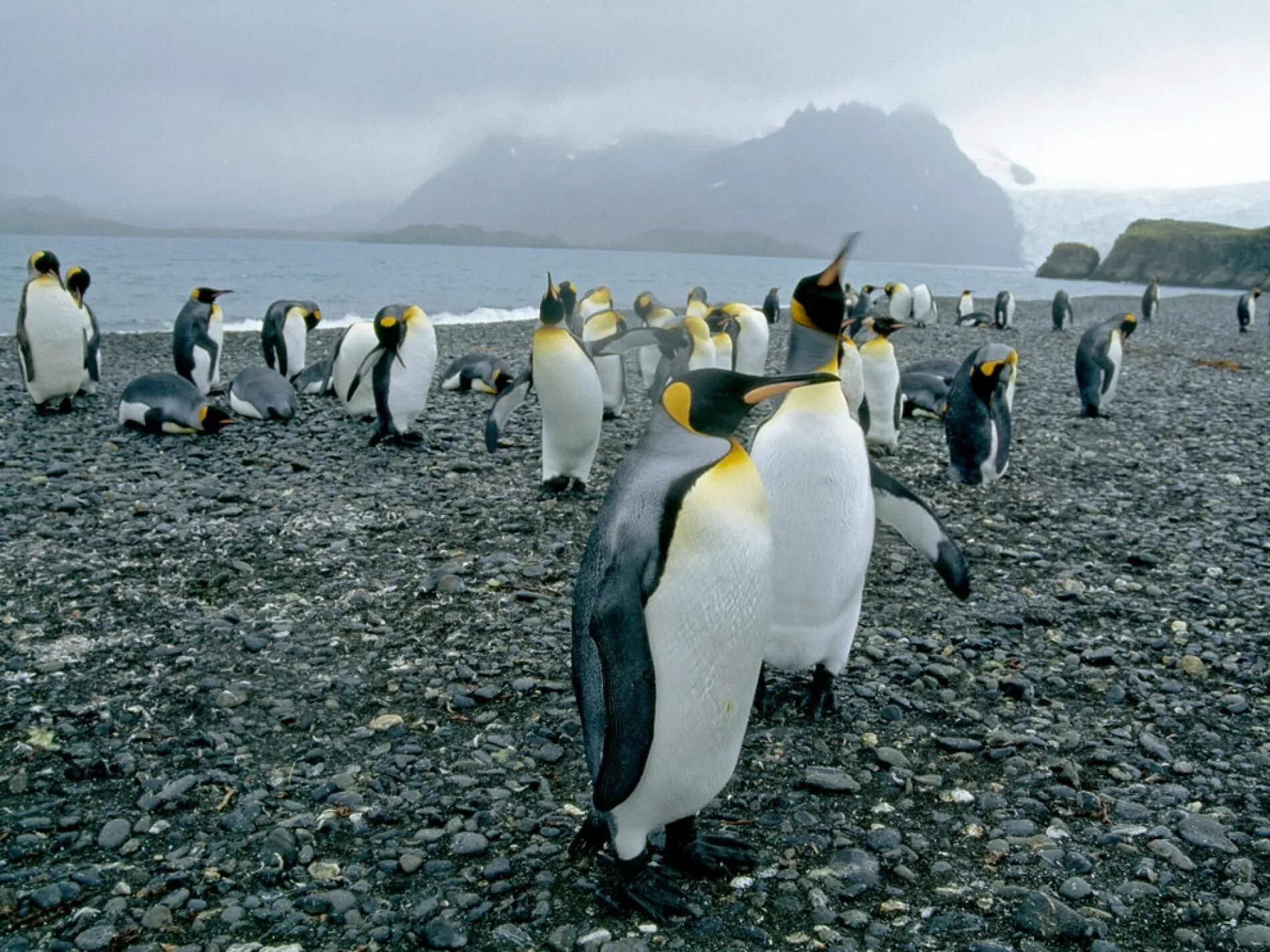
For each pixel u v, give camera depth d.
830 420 4.05
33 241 138.50
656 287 62.00
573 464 8.29
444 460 9.41
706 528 2.91
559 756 4.09
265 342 14.44
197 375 13.21
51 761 4.05
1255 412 13.77
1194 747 4.24
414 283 54.72
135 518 7.24
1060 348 24.92
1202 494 8.74
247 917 3.09
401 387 9.76
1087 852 3.42
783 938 2.97
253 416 11.43
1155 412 13.66
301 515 7.41
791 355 4.15
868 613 5.80
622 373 11.99
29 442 9.77
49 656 4.96
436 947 2.93
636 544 2.86
